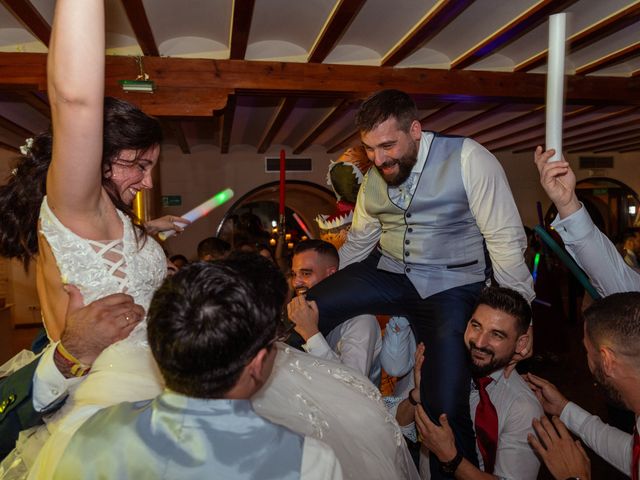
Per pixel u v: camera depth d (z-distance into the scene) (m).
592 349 1.45
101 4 0.97
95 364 1.10
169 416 0.83
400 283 1.93
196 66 4.82
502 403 1.84
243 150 9.67
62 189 1.07
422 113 6.82
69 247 1.14
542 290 5.96
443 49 5.04
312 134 7.89
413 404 1.88
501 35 4.28
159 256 1.30
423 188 1.83
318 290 2.03
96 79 0.97
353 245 2.19
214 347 0.80
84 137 0.99
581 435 1.83
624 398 1.41
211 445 0.81
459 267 1.87
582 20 4.15
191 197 9.54
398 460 1.20
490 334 1.70
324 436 1.08
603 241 1.61
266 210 12.76
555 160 1.48
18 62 4.50
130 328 1.11
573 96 5.64
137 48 4.75
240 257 0.93
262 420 0.85
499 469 1.78
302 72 5.00
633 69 5.67
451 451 1.65
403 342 2.13
